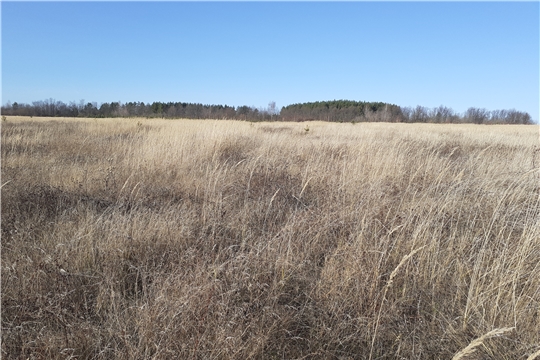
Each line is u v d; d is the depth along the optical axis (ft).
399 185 17.44
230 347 6.69
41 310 7.62
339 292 8.85
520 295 8.38
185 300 7.60
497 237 10.61
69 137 35.91
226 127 35.63
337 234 12.11
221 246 11.16
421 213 12.12
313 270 10.24
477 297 8.60
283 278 9.32
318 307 8.60
